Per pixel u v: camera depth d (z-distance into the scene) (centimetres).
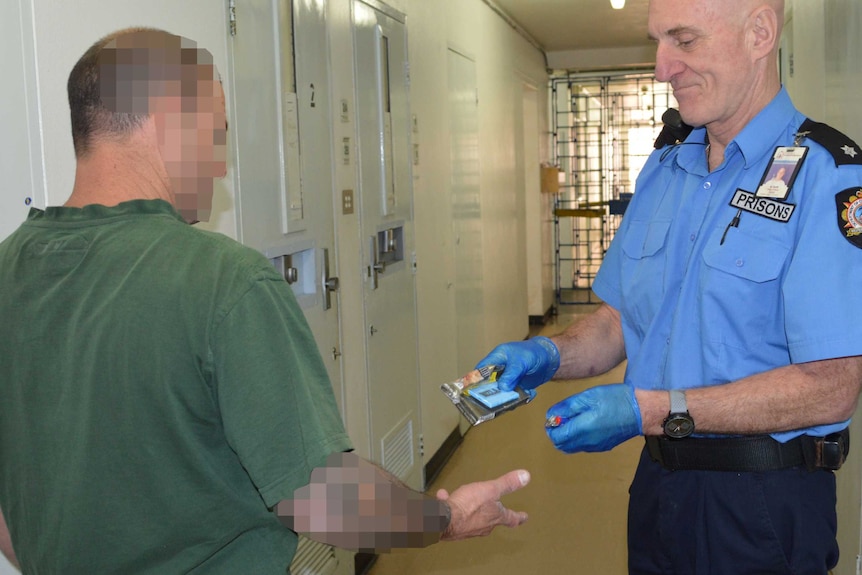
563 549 330
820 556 124
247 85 217
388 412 345
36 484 92
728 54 123
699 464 129
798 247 119
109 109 93
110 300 88
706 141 141
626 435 122
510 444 473
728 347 126
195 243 91
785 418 117
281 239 239
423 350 400
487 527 112
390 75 348
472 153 510
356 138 307
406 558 326
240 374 86
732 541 127
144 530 89
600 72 924
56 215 95
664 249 139
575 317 868
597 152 982
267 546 95
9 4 140
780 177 123
